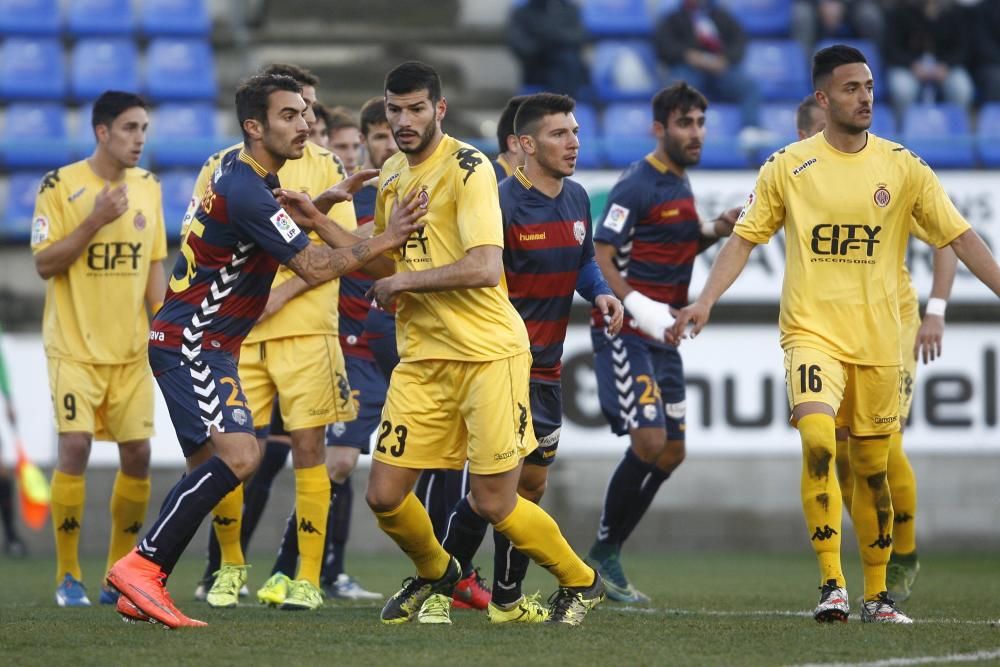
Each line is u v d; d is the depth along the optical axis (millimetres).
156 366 19672
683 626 19609
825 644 17406
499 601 20078
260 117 19297
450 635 18266
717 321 40312
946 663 15773
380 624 19828
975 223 40656
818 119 26703
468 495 20844
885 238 20109
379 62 54031
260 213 18859
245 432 19469
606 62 53438
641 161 27203
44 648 17016
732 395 40312
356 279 26984
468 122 52531
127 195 25531
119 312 25484
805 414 19656
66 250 24828
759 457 40719
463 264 18234
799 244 20156
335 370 24312
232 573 24156
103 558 38000
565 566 19578
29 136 48344
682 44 50594
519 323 19219
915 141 44094
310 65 53781
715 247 39531
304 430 23953
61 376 25172
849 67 19891
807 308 20156
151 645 17234
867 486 20469
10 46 51469
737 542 40781
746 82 50656
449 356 18797
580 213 21516
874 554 20594
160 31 54344
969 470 40719
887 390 20219
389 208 19938
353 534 40500
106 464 39219
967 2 53875
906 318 24766
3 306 40031
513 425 18859
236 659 16031
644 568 34875
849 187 19984
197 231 19406
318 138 25969
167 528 18969
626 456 26109
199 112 49719
